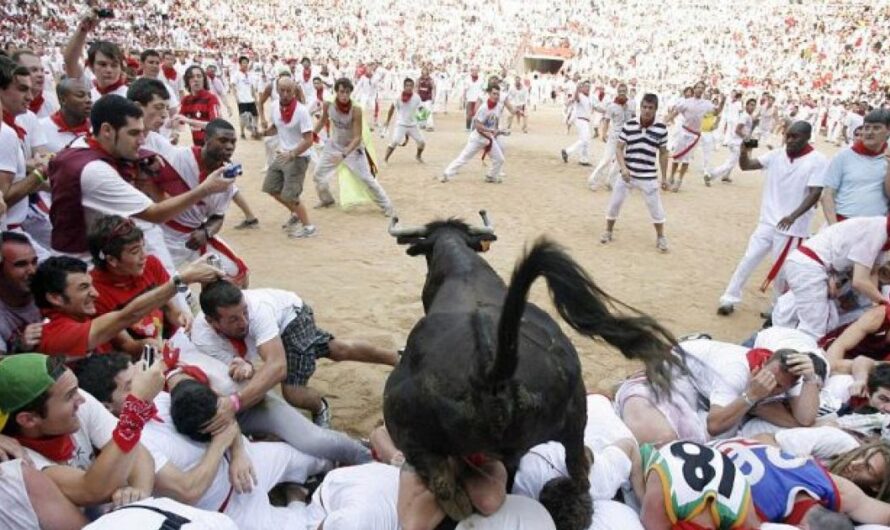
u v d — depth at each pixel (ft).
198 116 35.63
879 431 14.21
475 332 9.36
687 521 10.79
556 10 171.22
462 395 8.98
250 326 14.60
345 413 17.72
